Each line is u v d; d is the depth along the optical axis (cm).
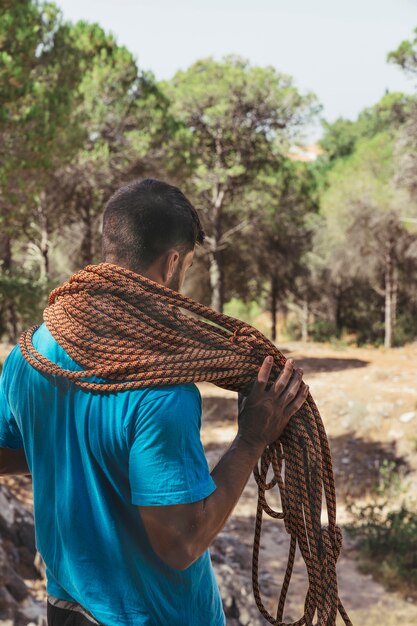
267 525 1436
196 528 125
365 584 1211
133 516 133
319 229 3888
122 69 2295
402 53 2312
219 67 3133
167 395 127
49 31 1451
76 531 135
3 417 155
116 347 132
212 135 3191
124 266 142
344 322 4534
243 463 138
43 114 1273
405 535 1319
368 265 3850
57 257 2770
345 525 1428
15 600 614
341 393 2189
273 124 3139
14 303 1328
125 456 129
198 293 3756
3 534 729
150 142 2420
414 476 1720
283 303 4756
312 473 147
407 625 1046
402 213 3438
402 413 1988
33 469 146
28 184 1341
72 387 135
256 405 141
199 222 147
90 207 2586
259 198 3384
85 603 137
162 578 135
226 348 138
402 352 3559
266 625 872
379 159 3762
